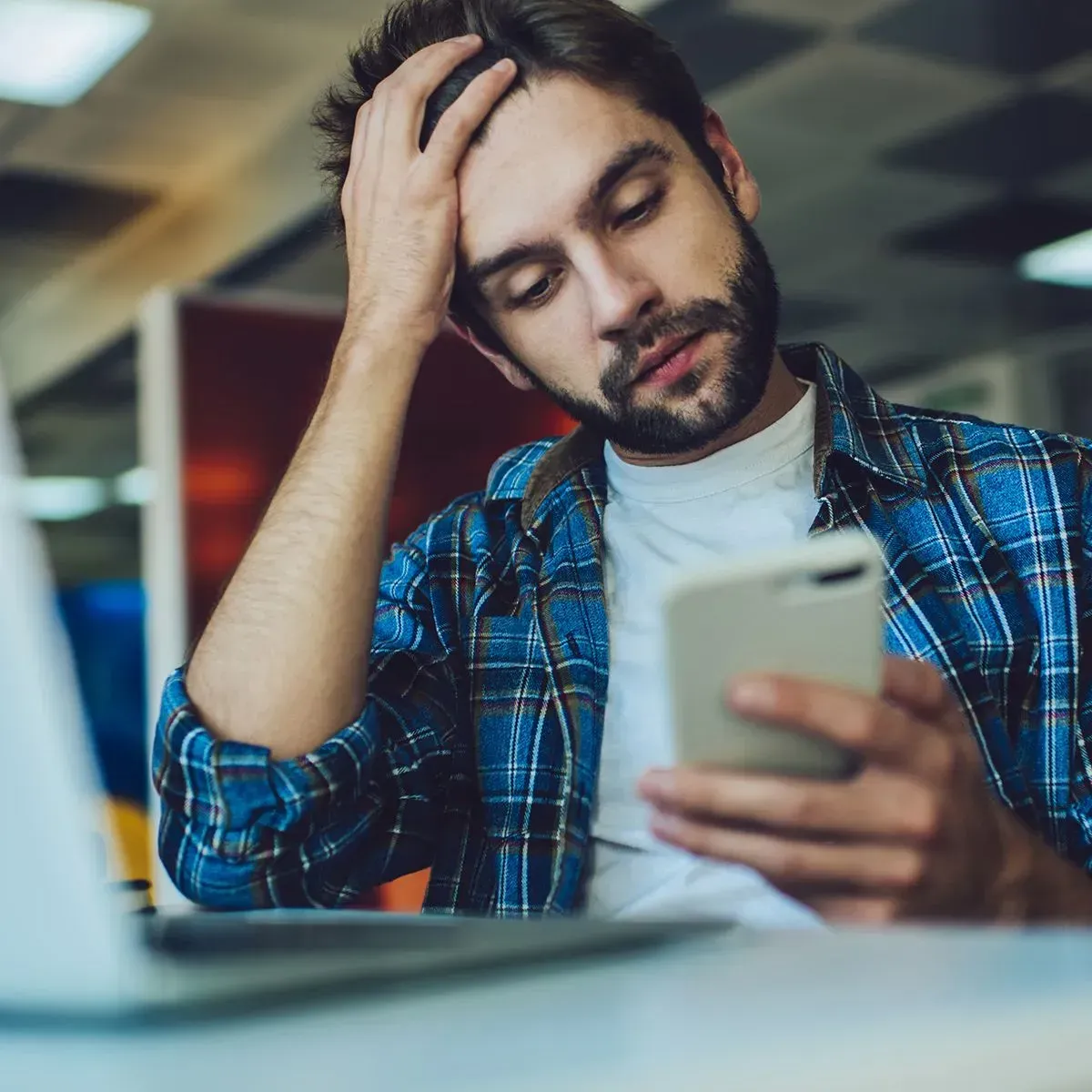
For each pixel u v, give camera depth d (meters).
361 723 1.03
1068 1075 0.30
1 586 0.36
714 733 0.59
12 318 7.58
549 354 1.17
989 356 9.12
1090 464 1.16
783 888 0.60
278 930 0.53
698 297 1.11
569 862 1.08
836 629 0.60
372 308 1.16
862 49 4.68
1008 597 1.11
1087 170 5.94
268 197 5.36
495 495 1.31
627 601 1.19
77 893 0.36
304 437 1.12
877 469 1.16
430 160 1.16
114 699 3.24
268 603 1.03
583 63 1.13
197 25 4.44
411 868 1.17
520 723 1.18
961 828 0.61
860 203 6.24
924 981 0.38
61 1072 0.33
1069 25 4.56
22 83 4.82
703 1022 0.34
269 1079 0.31
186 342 2.19
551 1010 0.38
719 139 1.24
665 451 1.16
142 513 13.27
